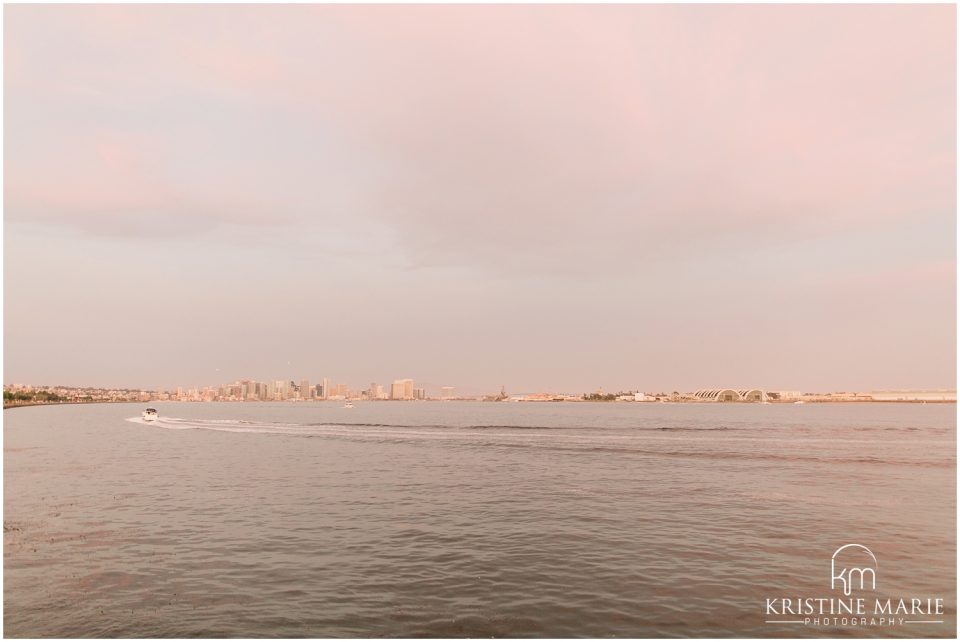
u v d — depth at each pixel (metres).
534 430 102.88
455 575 20.92
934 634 16.70
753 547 24.75
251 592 19.19
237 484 40.84
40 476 44.53
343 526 28.14
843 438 85.56
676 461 56.38
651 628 16.77
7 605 18.00
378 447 70.88
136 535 26.08
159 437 86.31
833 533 27.27
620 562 22.55
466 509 32.53
